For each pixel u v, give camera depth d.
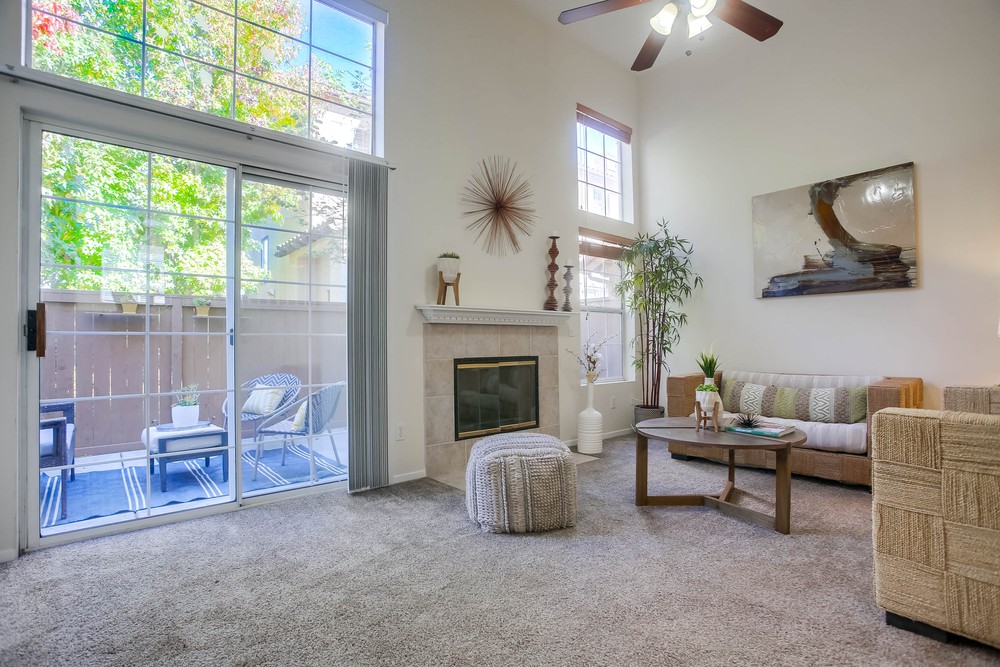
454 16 3.93
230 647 1.57
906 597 1.63
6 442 2.25
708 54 4.94
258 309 3.08
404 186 3.57
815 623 1.69
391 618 1.74
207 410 2.90
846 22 4.04
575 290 4.79
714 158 4.88
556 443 2.80
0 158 2.24
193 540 2.44
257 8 3.13
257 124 3.11
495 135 4.18
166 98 2.80
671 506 2.93
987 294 3.39
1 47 2.24
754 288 4.54
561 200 4.71
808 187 4.19
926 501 1.59
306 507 2.94
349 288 3.22
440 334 3.73
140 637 1.63
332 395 3.40
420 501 3.04
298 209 3.23
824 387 3.88
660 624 1.69
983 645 1.55
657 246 4.86
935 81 3.61
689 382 4.23
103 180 2.58
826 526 2.60
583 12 2.91
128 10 2.70
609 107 5.24
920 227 3.66
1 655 1.53
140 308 2.72
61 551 2.31
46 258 2.45
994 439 1.46
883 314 3.83
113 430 2.66
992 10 3.40
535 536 2.48
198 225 2.87
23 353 2.34
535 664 1.48
